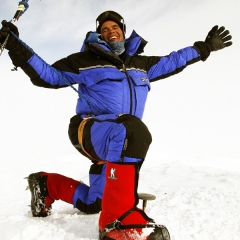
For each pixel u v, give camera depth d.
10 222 2.12
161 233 1.66
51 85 2.30
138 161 1.80
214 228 2.03
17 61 2.10
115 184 1.75
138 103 2.35
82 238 1.82
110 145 1.83
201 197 2.78
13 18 2.11
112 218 1.73
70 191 2.39
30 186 2.38
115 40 2.54
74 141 2.27
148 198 2.12
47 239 1.82
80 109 2.35
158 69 2.60
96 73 2.30
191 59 2.69
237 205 2.50
